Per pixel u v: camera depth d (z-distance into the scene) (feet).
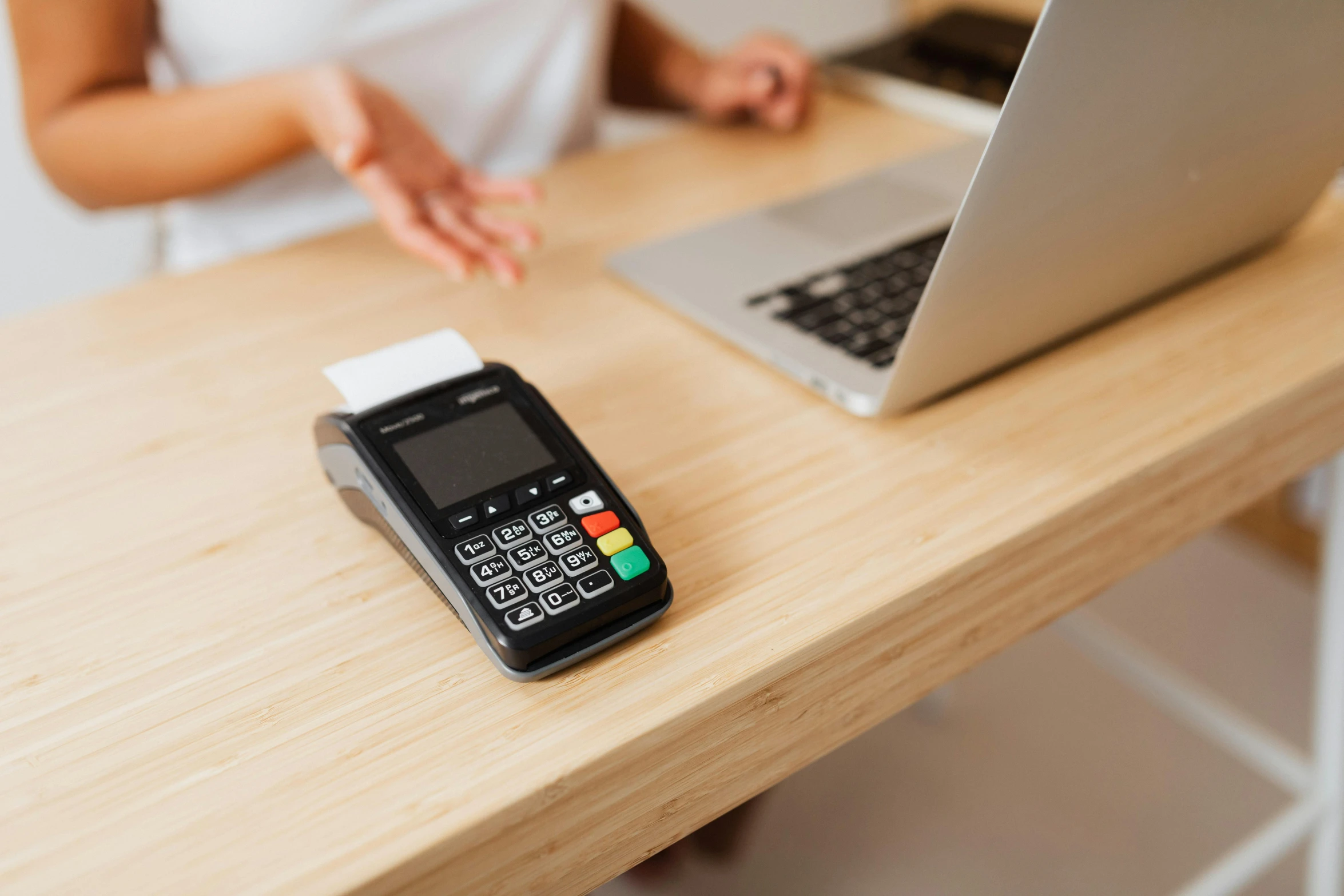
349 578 1.29
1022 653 4.19
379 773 1.03
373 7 2.58
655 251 2.00
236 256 2.22
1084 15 1.06
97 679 1.15
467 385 1.32
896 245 1.97
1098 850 3.40
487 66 2.80
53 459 1.52
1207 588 4.47
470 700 1.11
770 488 1.40
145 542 1.35
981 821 3.51
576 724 1.07
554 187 2.37
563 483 1.23
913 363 1.39
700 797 1.19
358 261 2.07
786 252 1.96
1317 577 4.44
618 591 1.14
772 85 2.62
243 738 1.07
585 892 1.15
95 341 1.82
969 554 1.27
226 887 0.93
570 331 1.80
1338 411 1.72
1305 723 3.79
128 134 2.23
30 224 4.07
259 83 2.14
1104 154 1.25
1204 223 1.59
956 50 2.92
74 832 0.98
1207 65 1.24
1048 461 1.43
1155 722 3.87
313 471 1.49
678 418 1.56
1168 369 1.62
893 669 1.30
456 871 1.00
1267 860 2.37
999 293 1.35
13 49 2.32
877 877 3.33
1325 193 1.85
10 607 1.25
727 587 1.24
